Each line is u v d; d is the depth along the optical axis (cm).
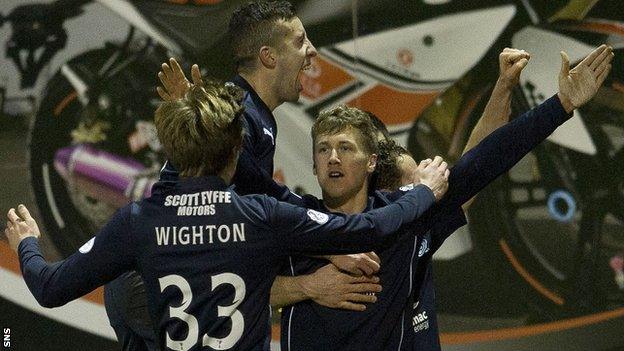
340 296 824
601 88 1711
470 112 1688
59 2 1587
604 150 1709
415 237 854
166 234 727
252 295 728
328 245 735
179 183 745
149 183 1598
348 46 1667
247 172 880
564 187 1706
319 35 1659
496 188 1700
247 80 966
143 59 1606
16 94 1577
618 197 1708
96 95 1594
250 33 962
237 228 725
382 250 783
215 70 1617
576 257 1706
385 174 988
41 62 1582
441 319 1684
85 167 1590
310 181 1645
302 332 848
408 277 850
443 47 1688
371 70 1672
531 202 1705
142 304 864
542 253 1703
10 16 1577
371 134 868
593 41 1711
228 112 743
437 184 806
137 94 1602
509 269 1697
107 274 737
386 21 1677
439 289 1684
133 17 1605
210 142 734
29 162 1579
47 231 1580
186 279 721
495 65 1694
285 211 732
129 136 1600
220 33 1622
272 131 949
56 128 1585
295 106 1647
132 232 732
